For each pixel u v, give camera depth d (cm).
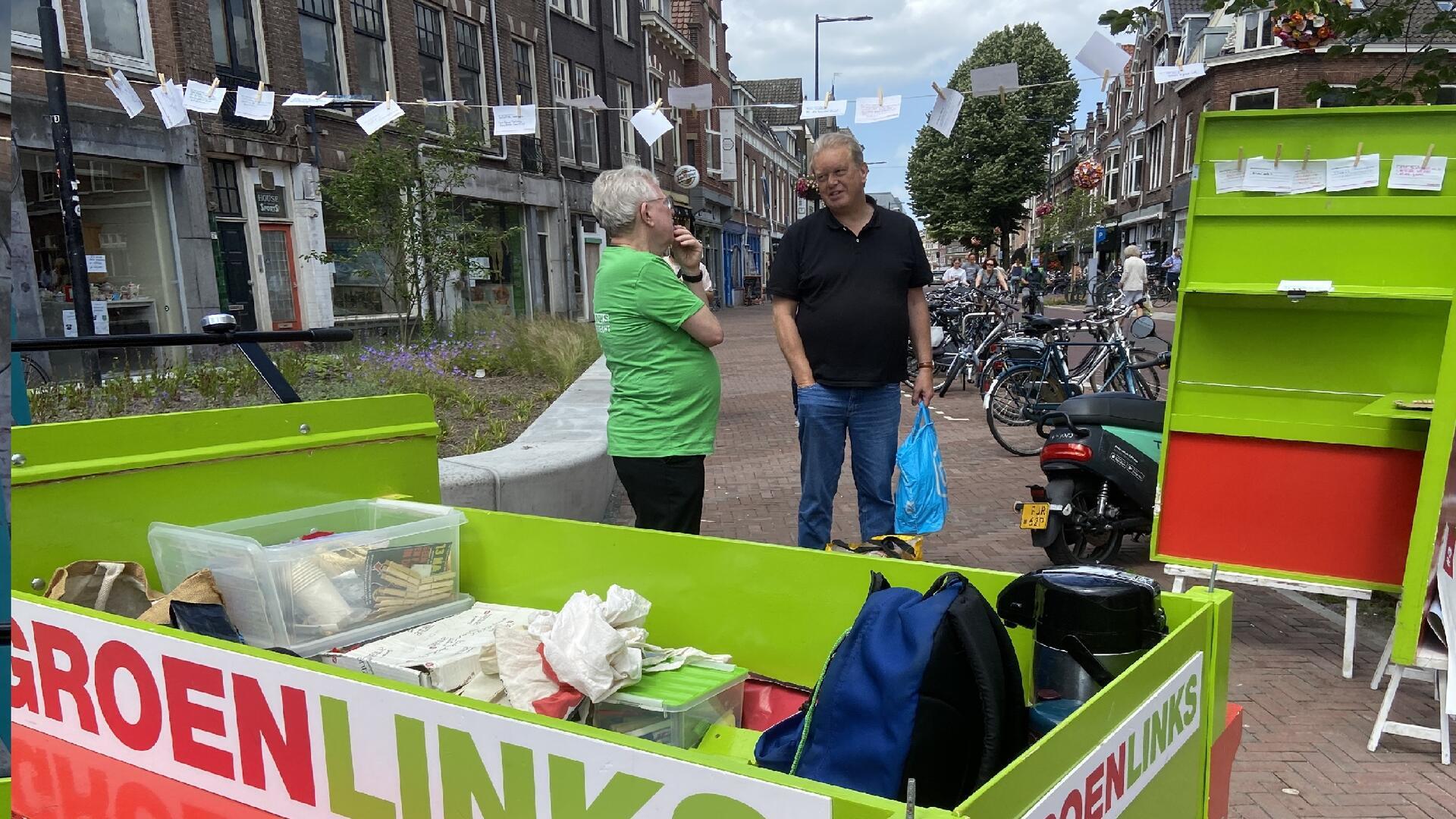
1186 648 151
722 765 107
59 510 201
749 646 217
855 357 363
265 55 1243
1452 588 298
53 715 178
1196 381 366
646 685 194
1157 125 3269
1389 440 335
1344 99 468
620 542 235
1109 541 494
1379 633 386
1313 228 327
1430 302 321
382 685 132
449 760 127
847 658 144
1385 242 318
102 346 217
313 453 252
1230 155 334
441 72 1664
